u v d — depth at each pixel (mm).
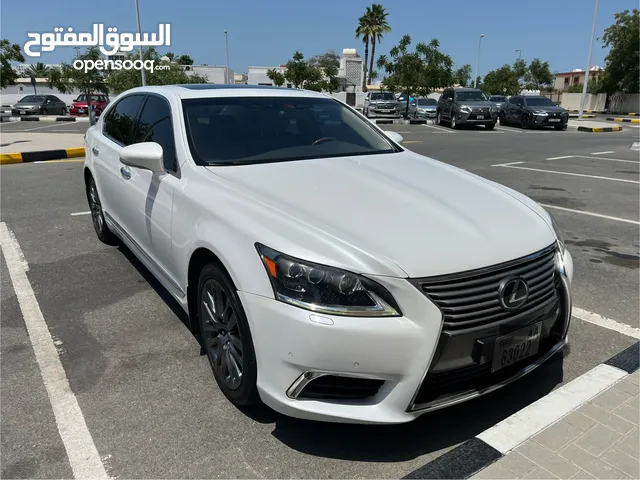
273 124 3697
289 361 2246
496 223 2613
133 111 4348
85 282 4457
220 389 2908
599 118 32344
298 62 52188
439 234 2410
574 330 3617
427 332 2184
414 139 17609
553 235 2740
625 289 4336
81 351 3350
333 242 2285
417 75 29656
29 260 4988
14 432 2590
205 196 2885
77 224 6191
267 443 2518
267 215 2525
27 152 11359
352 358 2168
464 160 11867
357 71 64250
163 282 3543
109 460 2406
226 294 2584
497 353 2344
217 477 2311
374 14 55469
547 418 2576
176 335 3553
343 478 2311
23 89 53438
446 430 2617
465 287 2252
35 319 3789
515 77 55406
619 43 40781
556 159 12039
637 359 3109
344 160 3422
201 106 3645
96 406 2791
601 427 2510
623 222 6414
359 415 2256
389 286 2166
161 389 2939
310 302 2193
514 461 2307
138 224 3795
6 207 7008
